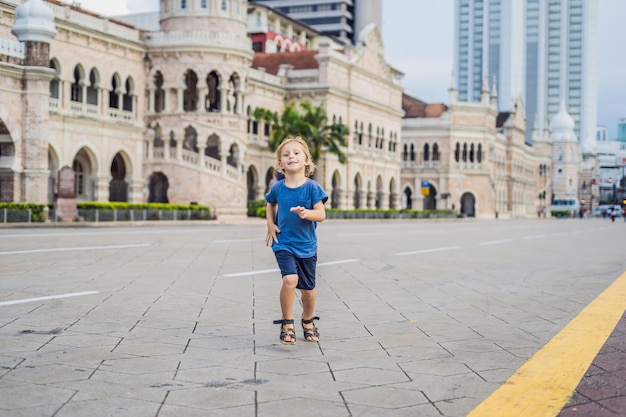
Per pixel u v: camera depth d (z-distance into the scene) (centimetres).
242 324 930
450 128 10006
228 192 5572
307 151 835
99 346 784
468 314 1048
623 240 3309
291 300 817
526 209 13462
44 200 3944
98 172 5150
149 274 1447
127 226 3959
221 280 1381
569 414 566
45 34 3891
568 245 2820
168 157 5503
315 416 558
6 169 3841
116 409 568
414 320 988
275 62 7512
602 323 970
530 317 1028
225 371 687
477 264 1869
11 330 860
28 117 3872
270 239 836
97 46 5106
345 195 7425
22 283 1268
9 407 568
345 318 996
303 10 15862
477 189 10212
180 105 5553
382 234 3406
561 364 727
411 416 562
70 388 622
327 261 1858
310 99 7025
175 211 4550
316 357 752
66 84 4844
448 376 682
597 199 19625
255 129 6838
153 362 717
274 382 651
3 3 4334
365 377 673
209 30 5588
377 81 8125
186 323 930
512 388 639
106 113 5225
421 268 1730
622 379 669
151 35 5597
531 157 14050
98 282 1303
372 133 8012
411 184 10188
